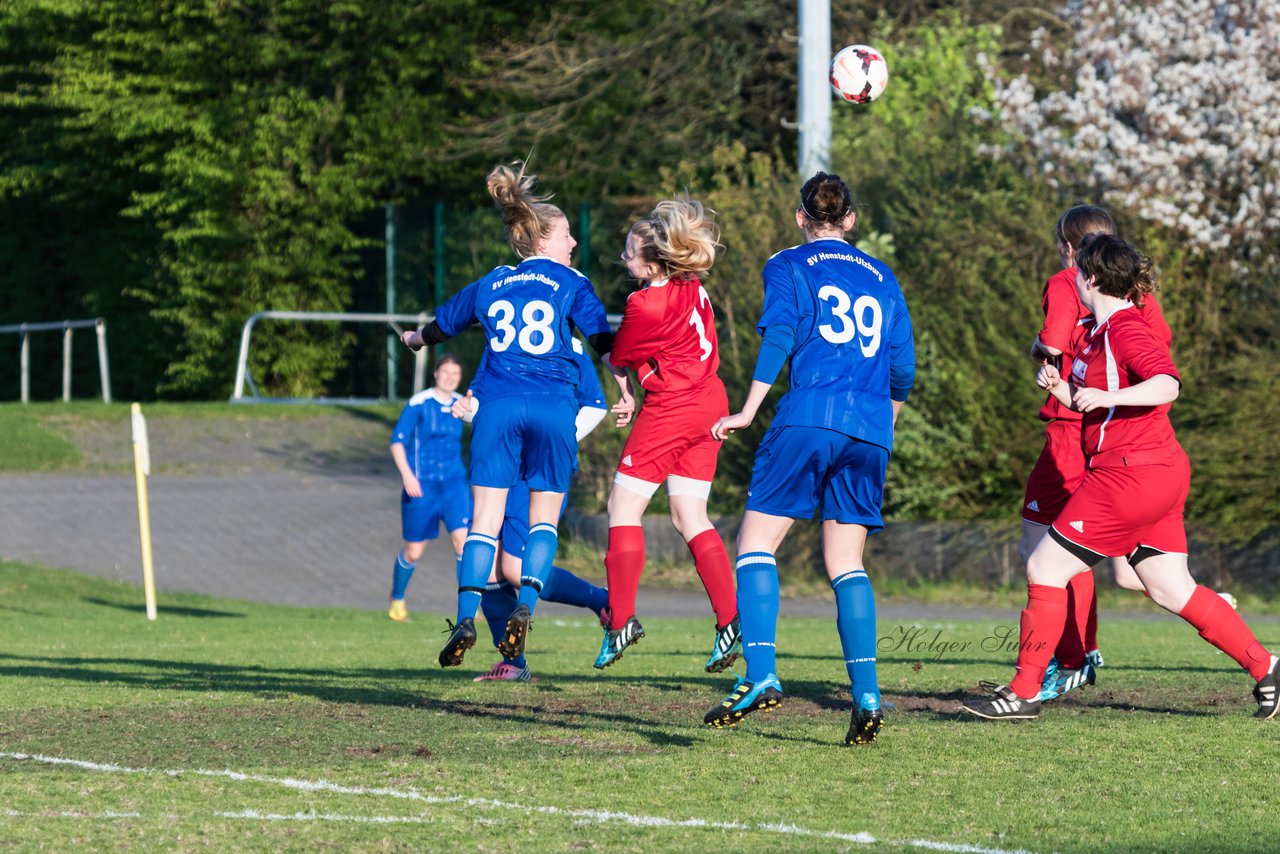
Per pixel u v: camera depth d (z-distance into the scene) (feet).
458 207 400.67
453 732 74.02
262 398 337.11
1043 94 257.34
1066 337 78.64
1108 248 75.00
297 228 380.37
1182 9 234.79
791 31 366.84
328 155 385.70
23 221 435.94
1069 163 232.94
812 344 69.62
